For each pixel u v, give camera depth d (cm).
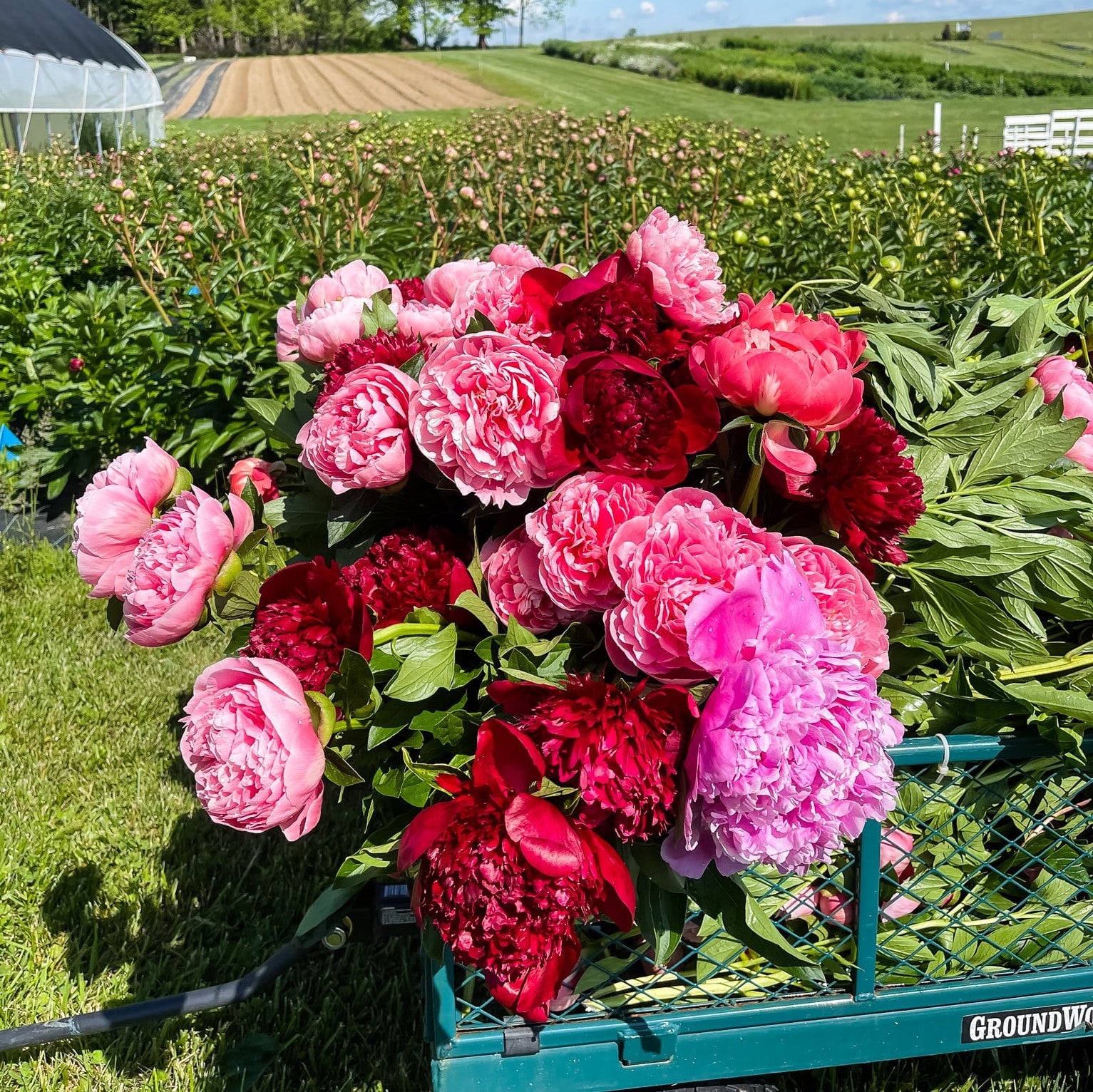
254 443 475
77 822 308
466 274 188
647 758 120
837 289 225
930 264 478
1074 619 184
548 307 161
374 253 526
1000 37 7519
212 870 295
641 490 139
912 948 174
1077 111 1380
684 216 580
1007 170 736
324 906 175
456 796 128
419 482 169
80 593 443
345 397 151
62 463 547
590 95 4653
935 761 159
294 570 136
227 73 5869
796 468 141
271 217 682
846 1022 166
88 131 2078
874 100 4425
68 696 371
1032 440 180
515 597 149
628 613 130
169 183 866
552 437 140
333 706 137
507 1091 157
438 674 144
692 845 124
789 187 678
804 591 128
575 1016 159
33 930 267
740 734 115
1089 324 232
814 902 173
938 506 179
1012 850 188
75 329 578
